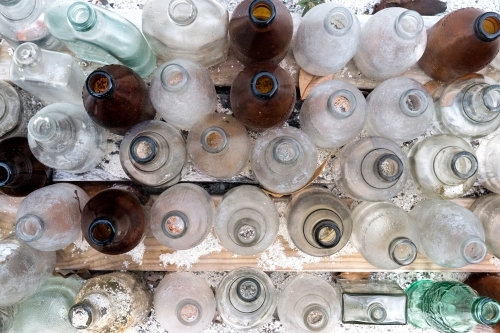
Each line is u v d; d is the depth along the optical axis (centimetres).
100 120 46
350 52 48
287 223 53
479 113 48
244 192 49
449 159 47
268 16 45
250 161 54
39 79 48
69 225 49
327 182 55
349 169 49
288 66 55
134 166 45
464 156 46
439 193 52
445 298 53
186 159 52
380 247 48
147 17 48
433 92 55
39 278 51
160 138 46
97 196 47
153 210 49
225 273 58
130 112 47
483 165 55
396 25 46
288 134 47
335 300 51
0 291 47
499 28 47
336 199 50
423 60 54
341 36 45
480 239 46
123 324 50
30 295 52
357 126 48
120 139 54
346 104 47
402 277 60
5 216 55
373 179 46
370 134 54
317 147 54
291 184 47
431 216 51
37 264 51
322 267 55
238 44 47
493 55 49
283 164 43
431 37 52
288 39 47
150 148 43
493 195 55
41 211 46
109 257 55
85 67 55
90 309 45
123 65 48
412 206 56
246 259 55
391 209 50
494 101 49
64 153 47
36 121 45
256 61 49
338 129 47
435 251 50
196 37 48
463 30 47
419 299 57
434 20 56
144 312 55
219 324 58
